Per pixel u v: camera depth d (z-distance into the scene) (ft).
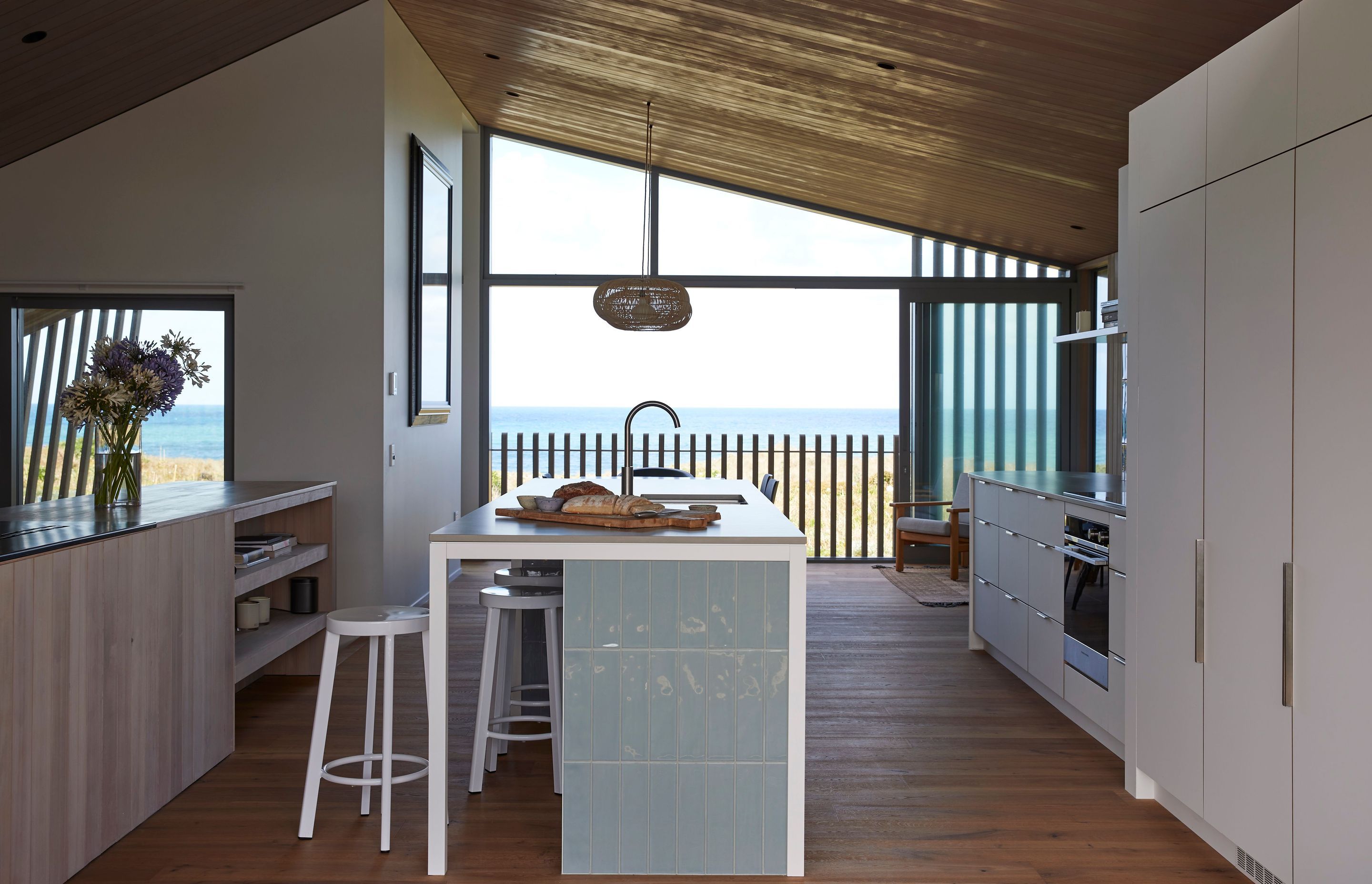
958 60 14.52
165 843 8.84
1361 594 6.59
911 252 25.80
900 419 25.84
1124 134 16.26
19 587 7.34
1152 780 10.05
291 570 13.76
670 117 21.49
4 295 17.49
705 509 10.43
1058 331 25.84
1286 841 7.42
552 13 16.94
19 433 17.66
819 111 18.70
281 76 16.99
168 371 11.46
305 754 11.19
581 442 28.68
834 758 11.30
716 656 8.43
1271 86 7.57
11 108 15.44
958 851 8.85
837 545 32.48
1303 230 7.17
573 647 8.40
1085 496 12.34
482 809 9.74
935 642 17.13
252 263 17.06
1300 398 7.22
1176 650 9.17
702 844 8.41
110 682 8.64
